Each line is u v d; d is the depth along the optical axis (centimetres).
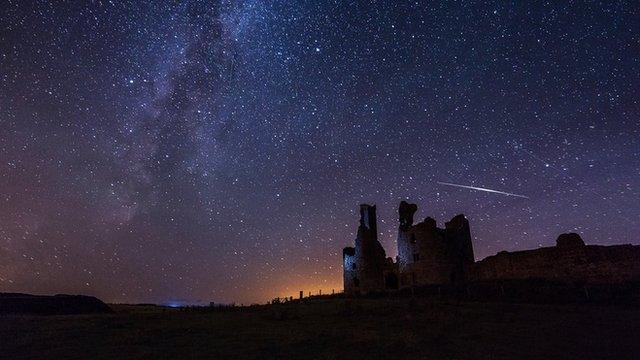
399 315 2198
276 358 1273
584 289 3011
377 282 5047
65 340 1625
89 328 1909
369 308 2511
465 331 1708
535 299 2872
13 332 1838
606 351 1321
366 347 1409
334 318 2141
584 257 3575
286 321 2075
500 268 4081
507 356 1273
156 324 2023
